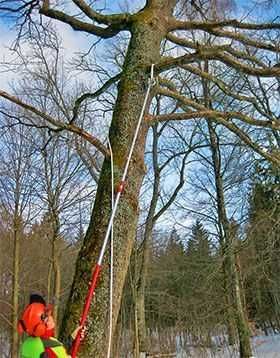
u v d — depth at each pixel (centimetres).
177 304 2031
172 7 569
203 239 2216
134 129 495
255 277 2141
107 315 431
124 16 553
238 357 1917
